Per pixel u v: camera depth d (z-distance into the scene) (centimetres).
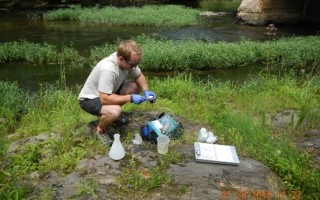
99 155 373
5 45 966
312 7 1595
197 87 668
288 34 1361
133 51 344
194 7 2114
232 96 650
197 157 364
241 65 921
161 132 396
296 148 415
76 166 354
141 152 376
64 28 1363
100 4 1989
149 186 322
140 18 1450
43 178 343
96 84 382
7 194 302
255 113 545
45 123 487
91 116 509
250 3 1532
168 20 1499
